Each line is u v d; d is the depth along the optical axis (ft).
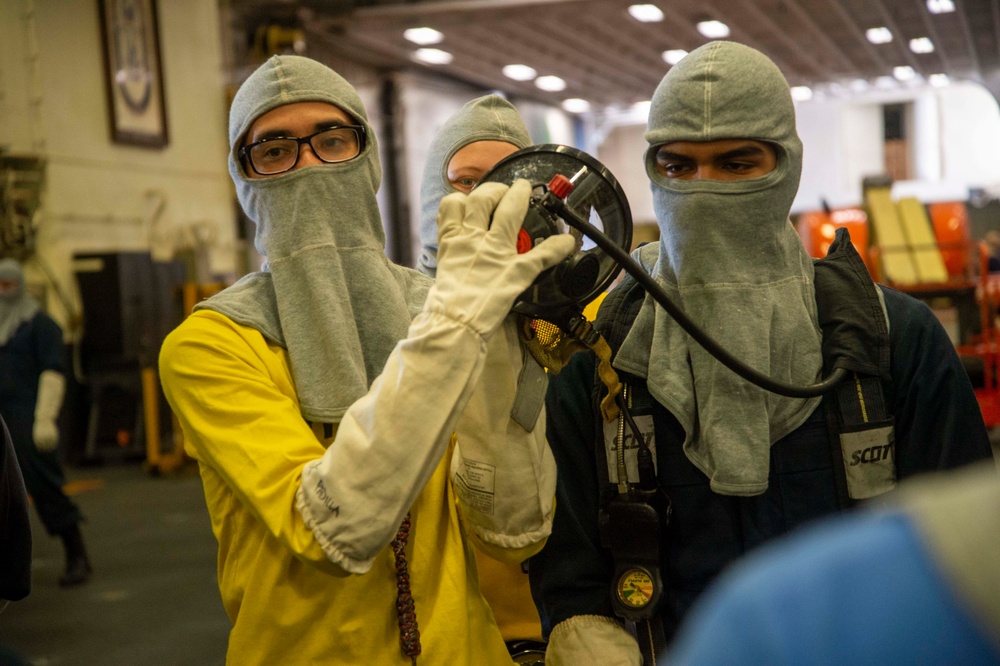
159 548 18.31
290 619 4.33
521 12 40.55
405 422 3.82
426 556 4.60
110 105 33.06
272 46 40.55
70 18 31.89
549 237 4.12
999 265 31.89
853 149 64.75
